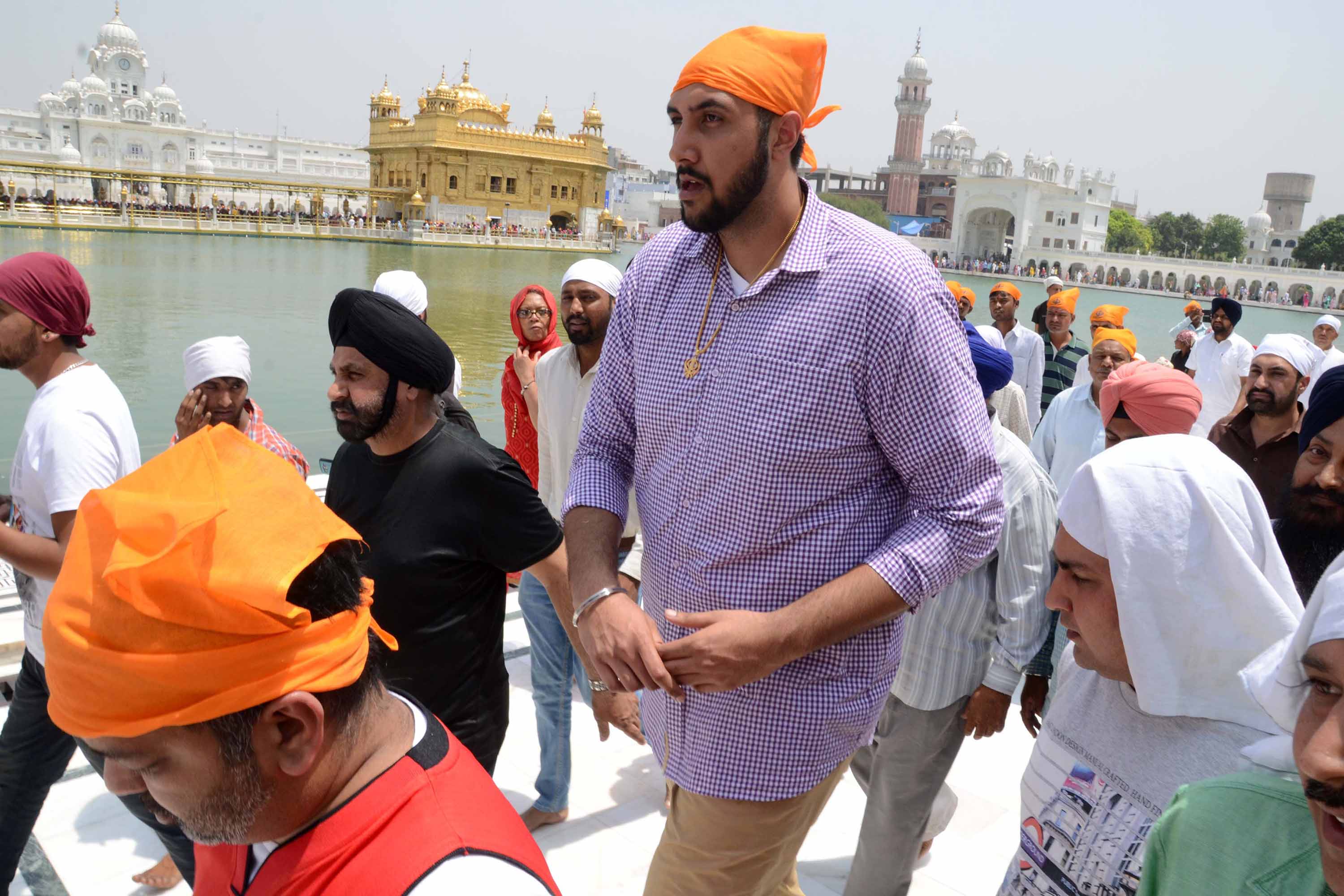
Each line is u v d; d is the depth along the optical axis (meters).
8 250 30.69
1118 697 1.36
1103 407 2.92
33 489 2.13
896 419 1.46
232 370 2.94
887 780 2.39
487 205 62.88
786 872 1.80
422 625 1.97
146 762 0.92
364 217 61.03
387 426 1.96
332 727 0.95
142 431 9.15
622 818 3.03
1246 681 1.06
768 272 1.48
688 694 1.67
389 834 0.92
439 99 59.81
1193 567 1.22
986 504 1.49
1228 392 7.47
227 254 35.44
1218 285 66.88
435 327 18.66
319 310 19.77
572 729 3.60
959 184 76.38
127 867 2.64
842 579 1.45
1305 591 2.21
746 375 1.49
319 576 0.93
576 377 3.39
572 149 66.69
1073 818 1.37
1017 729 3.69
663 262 1.67
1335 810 0.79
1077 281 71.81
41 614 2.19
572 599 1.70
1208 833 1.04
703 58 1.42
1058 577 1.37
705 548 1.56
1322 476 2.19
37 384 2.24
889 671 1.68
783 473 1.48
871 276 1.43
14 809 2.27
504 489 1.98
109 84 84.50
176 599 0.84
